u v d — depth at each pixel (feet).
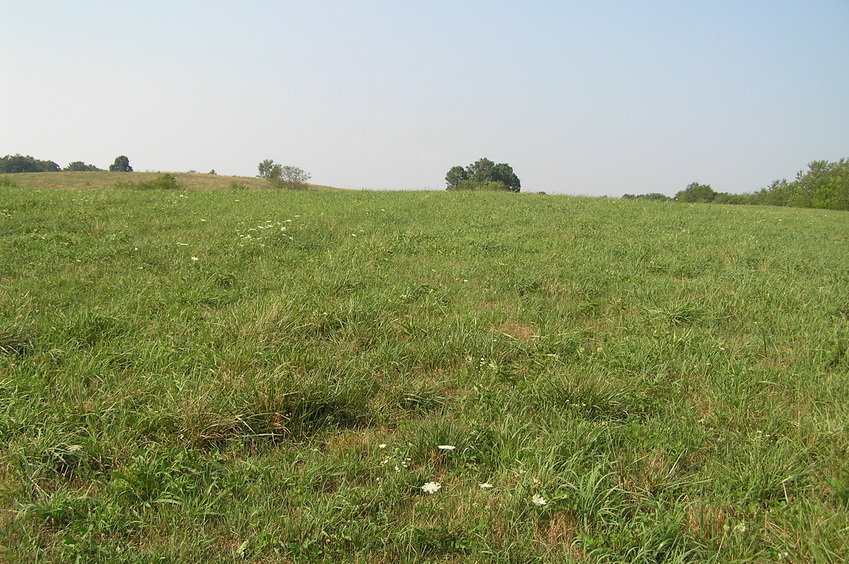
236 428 12.00
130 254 27.61
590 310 21.71
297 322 17.39
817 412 13.33
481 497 10.07
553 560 8.80
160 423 11.86
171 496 9.98
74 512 9.55
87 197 49.90
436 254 30.66
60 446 11.02
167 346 16.05
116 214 39.81
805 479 10.53
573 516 9.80
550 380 14.24
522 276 25.48
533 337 17.76
